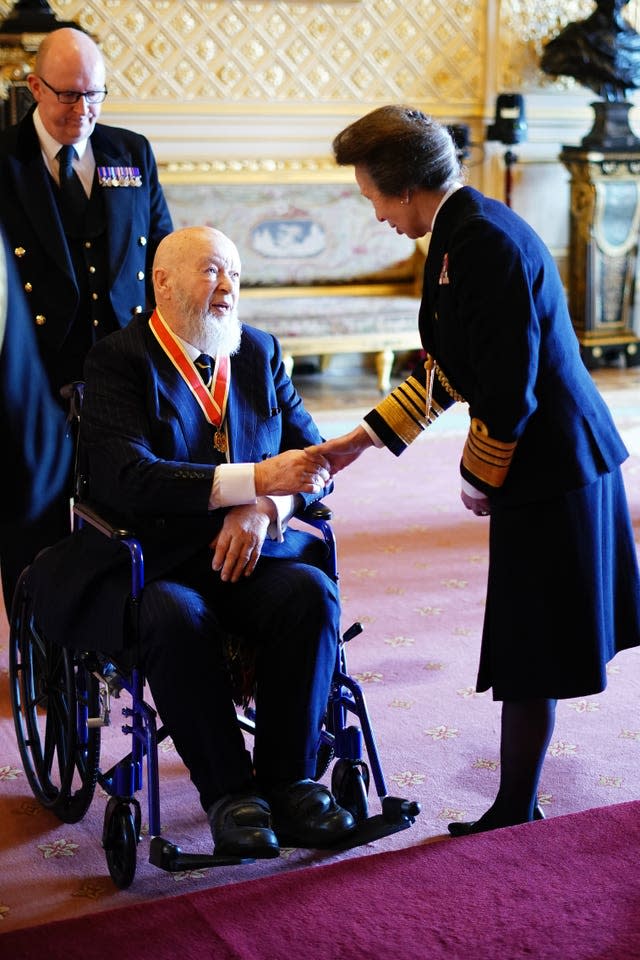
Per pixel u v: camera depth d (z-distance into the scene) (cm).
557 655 227
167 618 225
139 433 243
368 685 326
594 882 218
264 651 236
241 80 673
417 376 243
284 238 689
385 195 226
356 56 689
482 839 233
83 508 249
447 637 361
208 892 219
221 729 225
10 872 241
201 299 246
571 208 736
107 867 242
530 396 212
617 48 695
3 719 311
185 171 667
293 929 206
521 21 718
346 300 671
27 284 303
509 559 229
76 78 296
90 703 246
